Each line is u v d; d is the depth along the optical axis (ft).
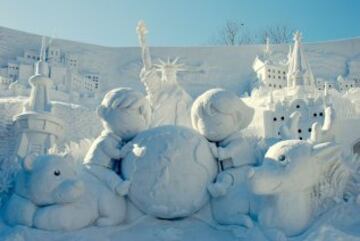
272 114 58.13
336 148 16.38
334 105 62.28
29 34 87.04
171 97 30.63
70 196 16.01
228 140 18.78
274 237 15.23
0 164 19.97
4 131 50.34
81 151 21.39
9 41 84.69
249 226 16.22
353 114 63.26
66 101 80.59
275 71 88.07
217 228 17.24
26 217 16.17
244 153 18.39
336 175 17.01
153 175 17.21
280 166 15.81
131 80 88.58
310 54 92.38
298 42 85.51
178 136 17.78
